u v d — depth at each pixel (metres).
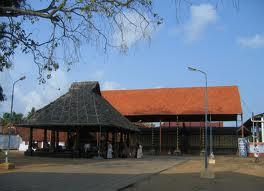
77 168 27.05
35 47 14.04
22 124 40.88
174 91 64.25
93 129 45.03
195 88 63.72
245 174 27.64
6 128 72.19
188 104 60.44
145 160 40.16
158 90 65.44
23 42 14.16
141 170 27.42
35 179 19.73
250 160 45.00
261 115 57.06
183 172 27.55
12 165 25.31
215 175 26.34
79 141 42.59
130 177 22.34
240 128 57.56
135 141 63.19
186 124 74.56
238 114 57.19
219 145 61.28
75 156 39.47
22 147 65.88
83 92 42.94
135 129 47.41
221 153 60.94
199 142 62.28
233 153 60.56
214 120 65.50
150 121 65.19
